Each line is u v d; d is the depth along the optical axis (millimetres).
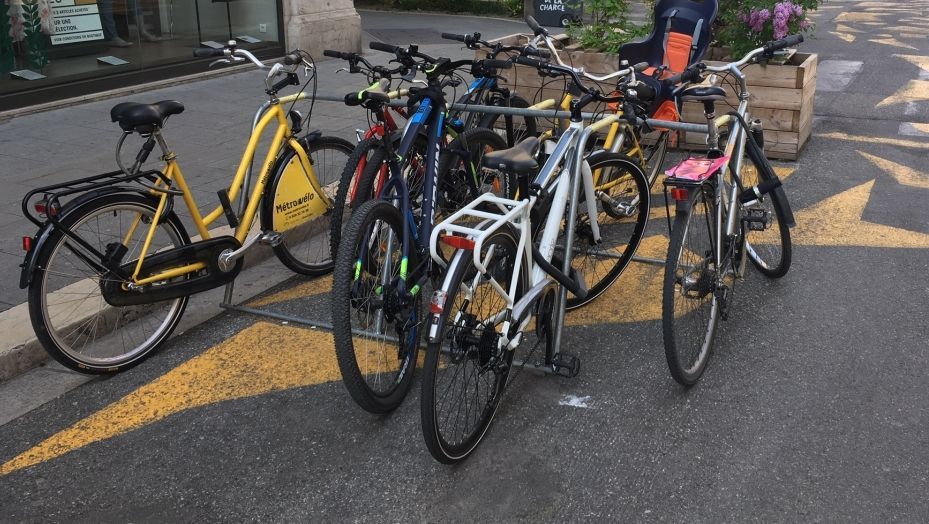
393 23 15688
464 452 3051
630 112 3850
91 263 3496
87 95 8523
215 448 3182
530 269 3271
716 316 3645
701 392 3514
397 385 3373
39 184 5887
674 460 3068
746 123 4156
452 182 4531
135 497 2908
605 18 8312
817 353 3818
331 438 3236
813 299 4359
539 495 2893
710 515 2775
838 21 16828
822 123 8086
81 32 8484
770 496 2861
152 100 8547
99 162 6414
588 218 4176
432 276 3689
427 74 4000
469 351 3010
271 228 4332
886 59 11828
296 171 4406
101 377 3695
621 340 3969
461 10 17781
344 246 3076
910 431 3219
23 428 3312
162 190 3670
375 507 2848
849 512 2775
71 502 2885
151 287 3693
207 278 3916
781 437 3193
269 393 3551
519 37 8383
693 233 3412
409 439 3221
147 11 9117
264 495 2912
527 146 3223
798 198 5945
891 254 4934
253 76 9828
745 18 6973
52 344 3451
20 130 7336
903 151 7125
